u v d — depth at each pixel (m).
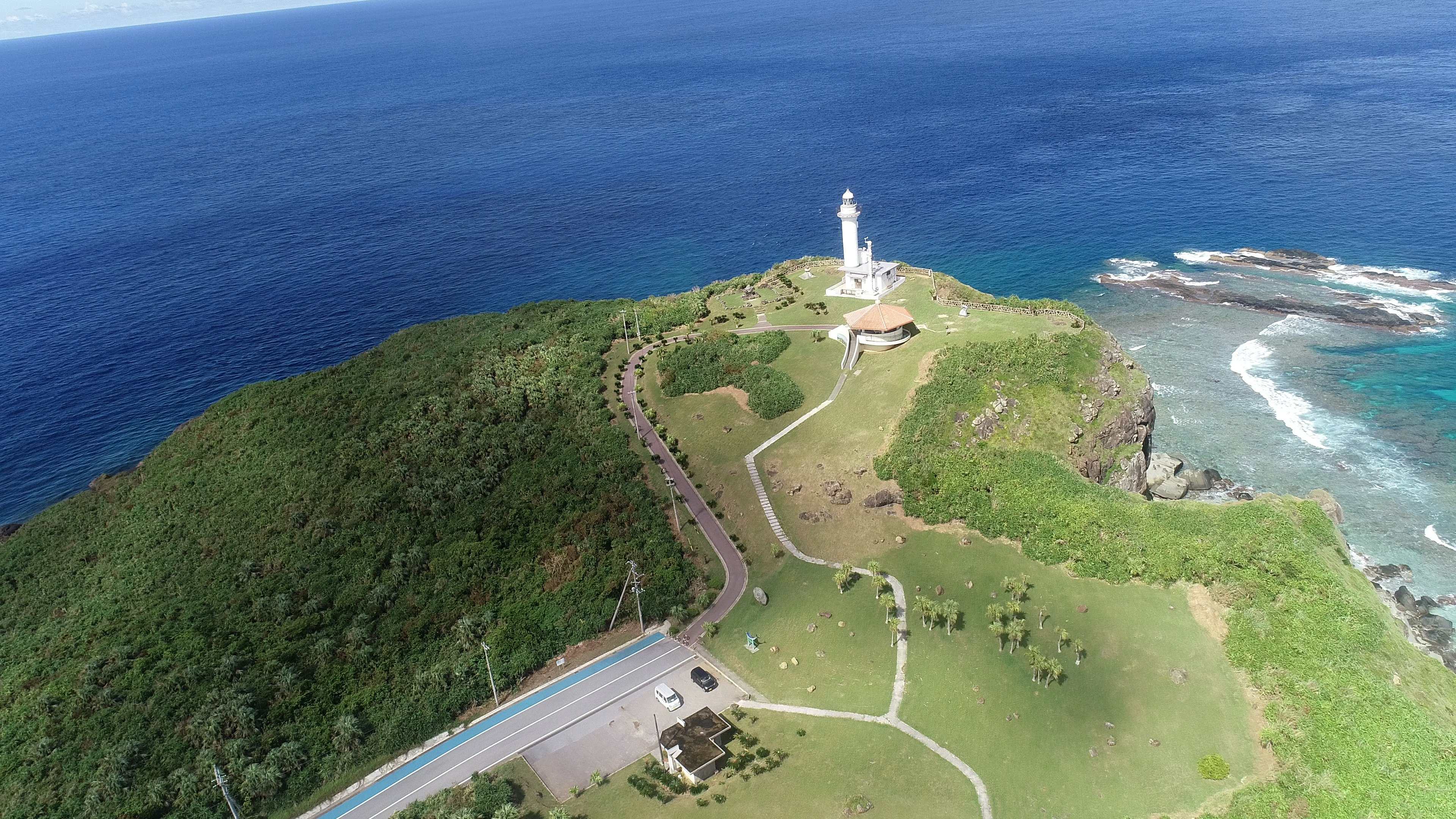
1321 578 92.12
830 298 159.12
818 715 84.06
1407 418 139.00
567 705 87.94
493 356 146.88
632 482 115.75
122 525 118.38
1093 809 72.81
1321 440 136.25
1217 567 93.19
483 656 92.69
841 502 110.06
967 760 77.81
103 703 88.19
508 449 123.44
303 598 101.44
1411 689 81.06
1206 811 71.44
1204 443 138.50
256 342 197.88
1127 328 176.38
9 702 90.50
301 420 133.25
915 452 111.12
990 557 100.19
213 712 85.38
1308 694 78.88
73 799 78.25
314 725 85.56
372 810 77.25
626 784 77.69
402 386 140.38
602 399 132.75
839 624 94.38
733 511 112.19
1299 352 160.75
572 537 108.31
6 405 174.88
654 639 96.69
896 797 74.38
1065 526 100.19
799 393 126.38
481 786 77.12
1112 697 82.19
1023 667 85.88
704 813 73.94
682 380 133.75
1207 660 85.06
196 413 169.50
